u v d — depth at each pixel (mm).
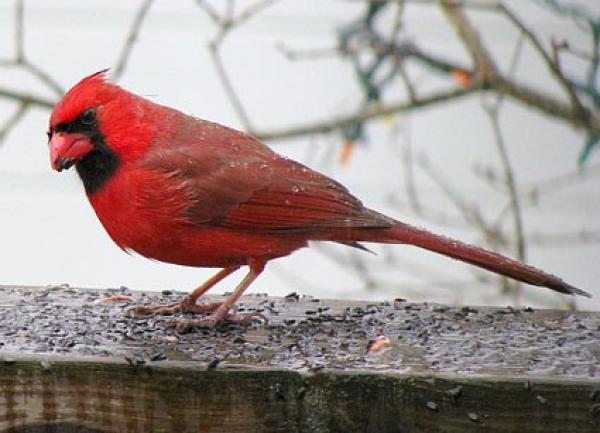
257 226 8406
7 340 7160
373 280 11914
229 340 7367
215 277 8500
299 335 7504
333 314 8031
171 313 8141
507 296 11641
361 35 11609
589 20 11148
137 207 8242
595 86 11359
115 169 8242
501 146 11766
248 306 8258
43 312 7953
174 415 6680
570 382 6480
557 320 7902
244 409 6641
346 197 8555
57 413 6730
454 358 6949
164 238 8367
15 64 11539
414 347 7203
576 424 6504
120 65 11492
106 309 8086
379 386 6590
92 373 6688
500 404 6516
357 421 6621
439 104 11586
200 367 6641
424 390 6555
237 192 8367
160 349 7043
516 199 11688
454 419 6555
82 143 8180
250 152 8570
